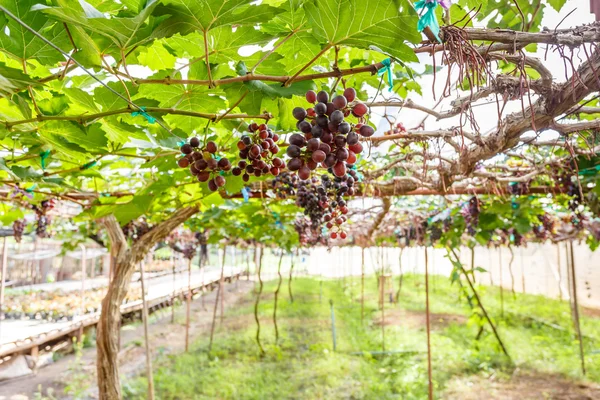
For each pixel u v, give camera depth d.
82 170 2.29
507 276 15.12
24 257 13.19
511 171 3.43
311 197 2.73
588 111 1.58
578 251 11.57
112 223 3.63
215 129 2.12
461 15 1.54
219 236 6.79
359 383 6.13
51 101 1.55
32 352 8.03
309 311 11.52
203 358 7.53
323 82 1.75
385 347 7.73
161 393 6.03
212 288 18.94
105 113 1.42
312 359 7.31
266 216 5.25
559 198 3.89
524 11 2.00
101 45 1.12
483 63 1.14
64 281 17.91
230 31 1.32
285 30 1.36
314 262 28.22
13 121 1.53
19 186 2.98
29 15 1.05
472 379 6.18
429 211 6.26
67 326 8.92
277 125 1.77
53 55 1.18
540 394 5.61
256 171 1.31
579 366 6.49
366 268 25.61
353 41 1.12
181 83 1.27
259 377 6.39
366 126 1.18
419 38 1.05
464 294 7.71
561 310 10.45
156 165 2.30
